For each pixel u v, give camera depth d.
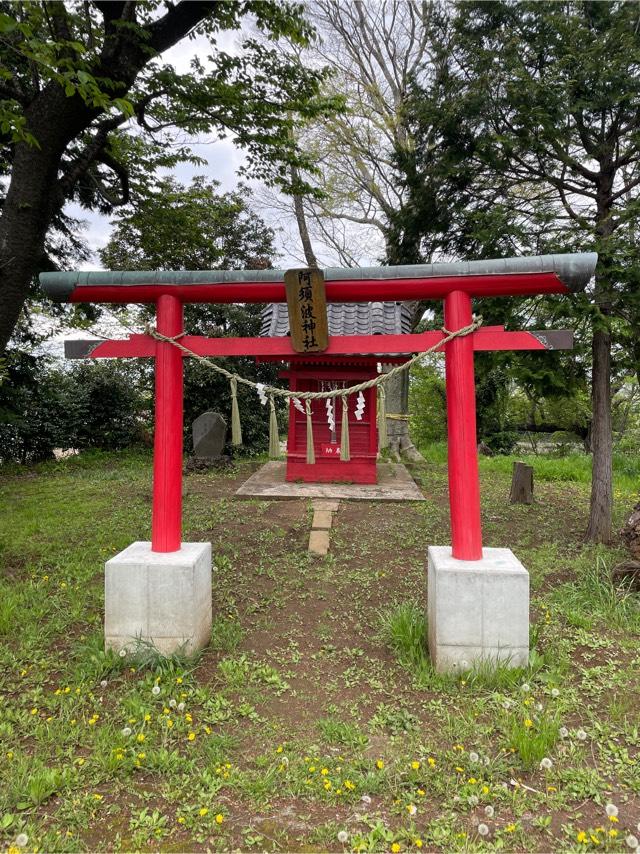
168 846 2.40
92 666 3.72
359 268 3.92
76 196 9.42
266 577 5.58
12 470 12.12
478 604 3.70
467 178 6.29
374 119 13.74
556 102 5.47
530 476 8.66
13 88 5.54
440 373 20.72
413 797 2.64
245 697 3.50
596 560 5.76
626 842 2.33
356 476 9.44
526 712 3.25
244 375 14.98
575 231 5.70
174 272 4.08
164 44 6.21
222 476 10.73
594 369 6.48
